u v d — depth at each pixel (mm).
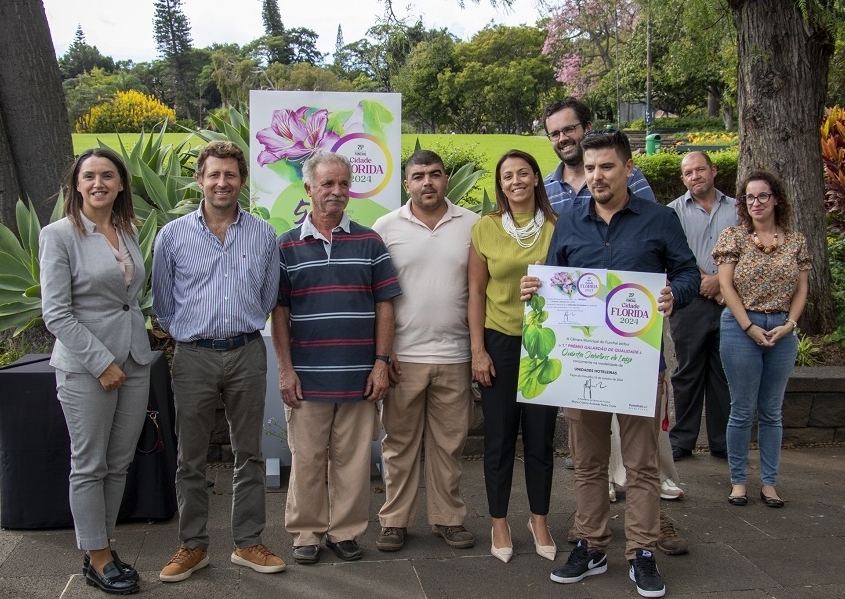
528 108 49344
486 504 4316
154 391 3844
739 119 5992
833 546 3809
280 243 3588
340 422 3633
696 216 4855
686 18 6016
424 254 3676
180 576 3375
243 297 3346
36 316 5004
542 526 3713
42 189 6023
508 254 3582
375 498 4410
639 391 3328
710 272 4820
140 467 3920
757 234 4258
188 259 3332
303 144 4492
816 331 5961
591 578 3490
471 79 47344
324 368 3531
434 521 3816
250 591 3307
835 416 5277
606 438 3533
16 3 5883
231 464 4820
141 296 5008
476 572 3523
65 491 3842
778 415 4320
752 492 4504
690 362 4926
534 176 3621
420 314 3674
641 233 3348
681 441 5047
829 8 5570
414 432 3768
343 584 3391
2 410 3781
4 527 3859
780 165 5828
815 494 4477
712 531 3986
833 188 8469
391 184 4594
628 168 3348
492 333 3631
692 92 39000
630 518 3420
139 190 6125
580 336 3391
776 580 3461
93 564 3293
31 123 5969
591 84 40062
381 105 4543
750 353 4215
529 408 3619
